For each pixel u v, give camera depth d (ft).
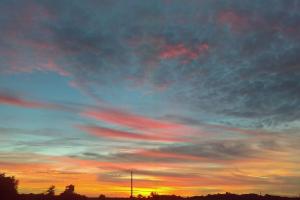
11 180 222.07
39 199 236.84
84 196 266.36
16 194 223.10
